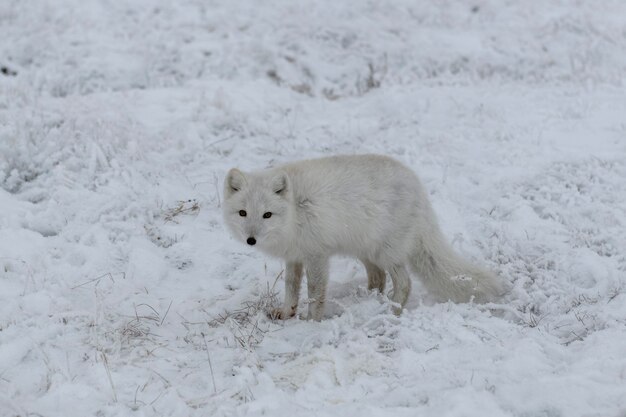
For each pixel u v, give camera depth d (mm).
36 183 13078
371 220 9609
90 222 12023
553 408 6441
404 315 9406
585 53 21969
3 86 17484
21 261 10352
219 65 20844
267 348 8633
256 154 15383
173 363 8062
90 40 21516
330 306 10273
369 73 21250
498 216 12586
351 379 7625
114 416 6824
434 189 13531
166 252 11680
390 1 26078
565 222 12172
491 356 7793
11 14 22562
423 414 6441
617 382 6789
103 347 8305
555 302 9797
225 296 10273
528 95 18484
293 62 21484
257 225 8977
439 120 16797
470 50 22812
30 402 7012
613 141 14969
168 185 13609
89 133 14500
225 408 6809
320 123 17297
